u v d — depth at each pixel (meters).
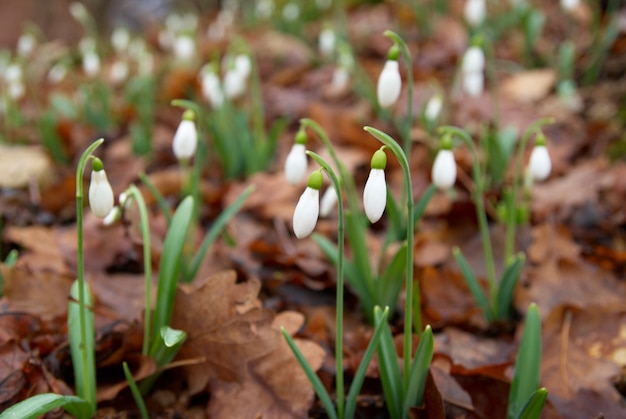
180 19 1.73
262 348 0.45
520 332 0.50
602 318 0.49
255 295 0.45
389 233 0.53
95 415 0.44
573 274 0.56
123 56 1.40
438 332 0.51
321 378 0.46
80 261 0.40
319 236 0.52
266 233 0.63
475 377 0.46
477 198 0.52
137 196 0.46
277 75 1.11
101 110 1.00
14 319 0.46
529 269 0.58
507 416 0.43
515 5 1.20
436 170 0.48
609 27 1.00
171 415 0.45
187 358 0.46
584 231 0.63
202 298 0.45
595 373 0.47
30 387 0.43
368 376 0.47
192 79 1.02
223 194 0.67
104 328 0.48
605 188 0.66
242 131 0.75
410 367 0.45
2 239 0.61
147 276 0.44
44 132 0.82
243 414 0.44
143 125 0.89
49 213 0.67
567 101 0.91
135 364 0.46
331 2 1.58
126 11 2.24
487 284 0.55
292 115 0.94
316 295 0.55
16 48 2.02
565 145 0.78
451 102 0.89
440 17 1.33
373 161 0.38
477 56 0.70
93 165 0.39
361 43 1.28
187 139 0.52
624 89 0.91
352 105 0.96
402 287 0.53
